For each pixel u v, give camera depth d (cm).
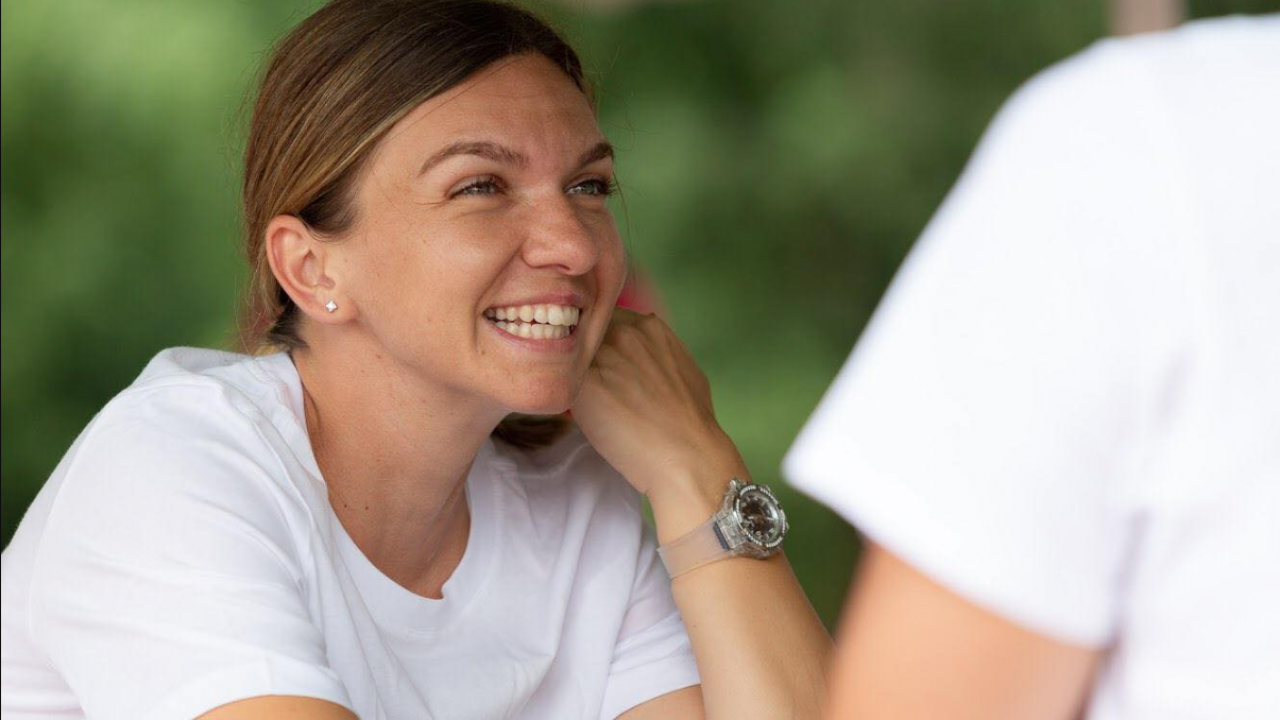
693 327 1576
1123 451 154
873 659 162
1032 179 158
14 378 1213
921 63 1639
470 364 300
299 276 306
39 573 286
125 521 277
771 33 1639
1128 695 163
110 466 285
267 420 297
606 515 358
